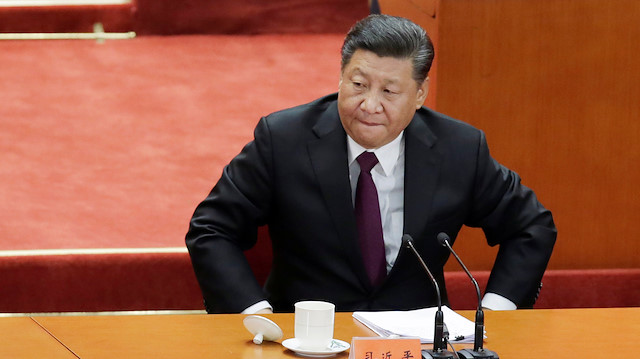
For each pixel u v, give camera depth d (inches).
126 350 257.6
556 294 453.1
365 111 323.6
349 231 350.9
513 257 367.6
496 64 440.5
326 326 258.2
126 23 780.6
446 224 358.3
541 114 446.0
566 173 451.5
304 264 359.9
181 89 653.9
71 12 770.8
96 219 462.3
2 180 502.6
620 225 457.1
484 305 360.5
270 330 264.5
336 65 715.4
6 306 418.3
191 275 427.2
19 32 768.9
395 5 551.2
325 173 352.2
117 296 424.8
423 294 361.4
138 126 586.9
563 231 455.8
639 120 449.7
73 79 670.5
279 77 684.1
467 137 366.9
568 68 443.5
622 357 264.4
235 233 360.5
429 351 252.8
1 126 576.7
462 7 434.3
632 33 442.9
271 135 358.9
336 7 801.6
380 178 356.8
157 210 477.1
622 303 456.1
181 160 540.1
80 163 531.2
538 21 438.6
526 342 274.4
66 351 255.8
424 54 323.0
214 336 271.6
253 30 796.0
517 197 373.7
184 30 789.2
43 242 431.8
